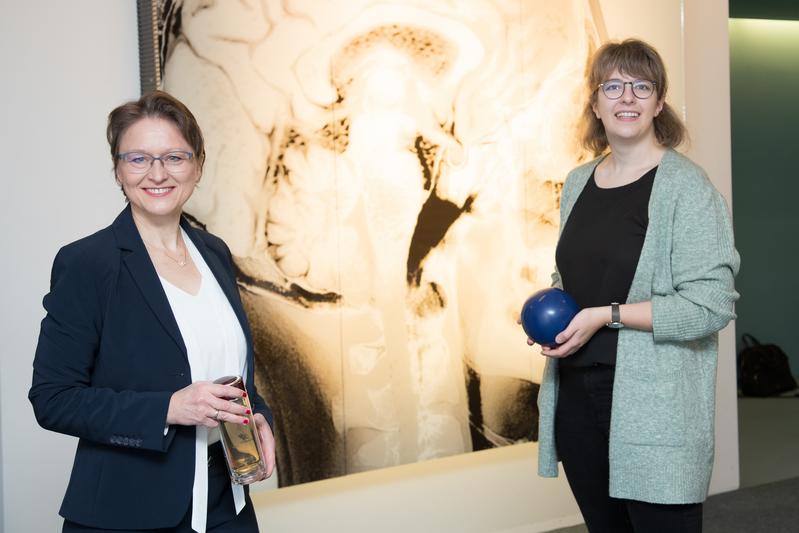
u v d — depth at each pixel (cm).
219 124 289
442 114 324
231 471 154
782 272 762
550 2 344
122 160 159
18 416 292
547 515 373
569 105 351
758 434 537
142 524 150
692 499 187
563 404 211
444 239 327
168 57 287
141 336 153
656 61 200
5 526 291
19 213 288
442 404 328
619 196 204
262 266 297
